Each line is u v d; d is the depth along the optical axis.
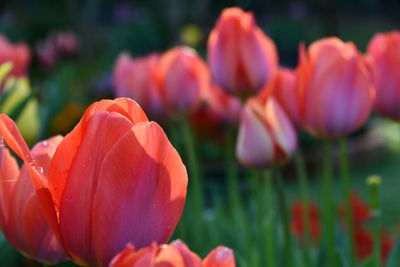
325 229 1.32
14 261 1.24
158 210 0.80
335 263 1.22
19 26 9.18
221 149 3.12
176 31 7.66
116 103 0.80
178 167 0.80
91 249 0.82
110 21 12.75
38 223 0.92
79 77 6.35
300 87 1.19
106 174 0.78
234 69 1.30
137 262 0.61
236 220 1.43
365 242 1.45
